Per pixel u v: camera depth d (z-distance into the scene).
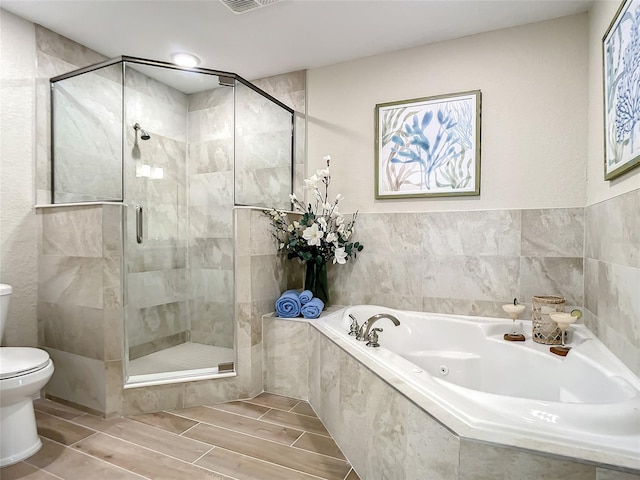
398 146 2.67
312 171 2.99
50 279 2.34
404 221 2.66
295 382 2.42
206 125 2.86
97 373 2.16
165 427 2.03
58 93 2.45
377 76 2.76
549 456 0.96
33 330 2.38
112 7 2.20
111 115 2.48
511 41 2.38
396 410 1.32
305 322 2.38
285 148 2.97
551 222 2.28
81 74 2.43
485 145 2.44
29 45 2.35
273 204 2.91
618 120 1.59
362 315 2.55
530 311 2.34
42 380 1.77
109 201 2.46
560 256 2.27
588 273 2.11
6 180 2.26
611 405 1.13
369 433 1.53
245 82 2.69
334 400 1.91
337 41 2.57
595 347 1.77
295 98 3.03
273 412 2.21
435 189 2.56
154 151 2.80
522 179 2.36
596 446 0.97
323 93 2.94
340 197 2.70
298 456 1.76
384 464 1.41
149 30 2.45
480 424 1.08
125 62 2.38
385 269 2.73
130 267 2.59
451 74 2.53
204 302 2.70
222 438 1.92
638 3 1.38
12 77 2.27
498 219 2.41
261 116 2.82
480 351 2.21
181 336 2.77
